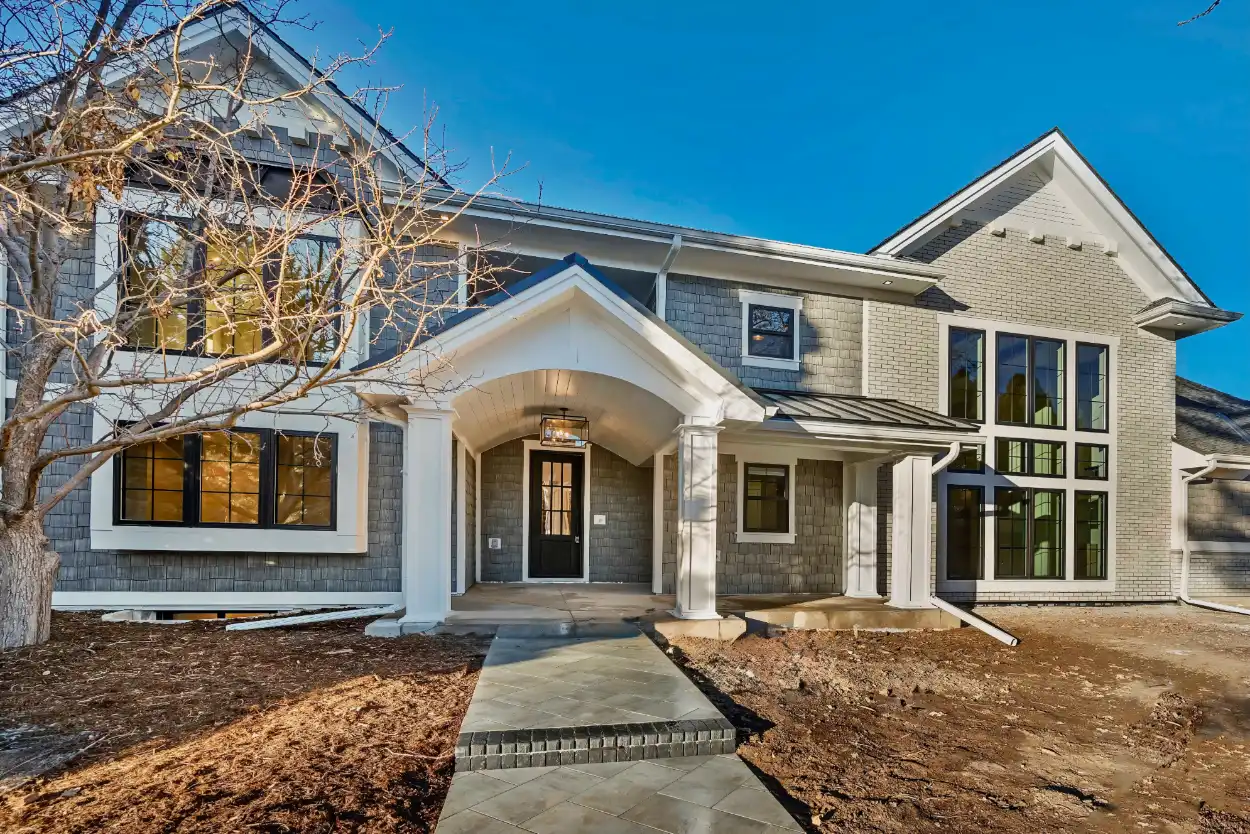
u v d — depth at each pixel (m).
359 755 4.06
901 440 9.20
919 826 3.75
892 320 11.73
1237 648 9.16
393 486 9.42
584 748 4.20
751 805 3.65
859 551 10.77
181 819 3.23
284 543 8.83
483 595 9.48
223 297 5.96
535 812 3.48
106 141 6.15
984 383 12.27
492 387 7.65
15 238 6.60
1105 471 12.95
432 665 6.06
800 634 8.68
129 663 5.89
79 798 3.44
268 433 8.83
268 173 9.11
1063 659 8.32
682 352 7.45
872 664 7.44
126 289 6.77
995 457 12.25
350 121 9.58
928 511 9.77
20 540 6.24
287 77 9.51
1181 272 12.87
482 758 4.02
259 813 3.30
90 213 6.56
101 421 8.35
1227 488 13.69
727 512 10.87
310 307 5.59
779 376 11.13
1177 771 4.92
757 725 5.22
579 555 11.55
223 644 6.71
